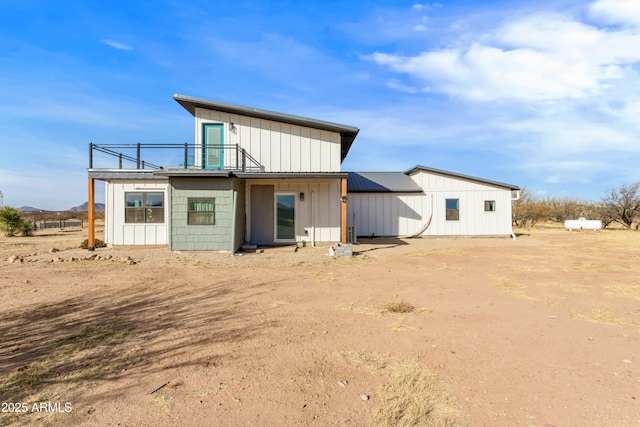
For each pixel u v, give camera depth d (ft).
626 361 11.51
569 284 23.85
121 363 11.27
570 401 9.07
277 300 19.34
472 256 38.78
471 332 14.26
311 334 13.98
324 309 17.56
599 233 75.77
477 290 21.99
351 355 11.95
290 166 47.62
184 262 33.45
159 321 15.61
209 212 40.78
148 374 10.52
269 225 47.34
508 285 23.48
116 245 44.80
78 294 20.72
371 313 16.88
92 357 11.73
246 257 36.81
